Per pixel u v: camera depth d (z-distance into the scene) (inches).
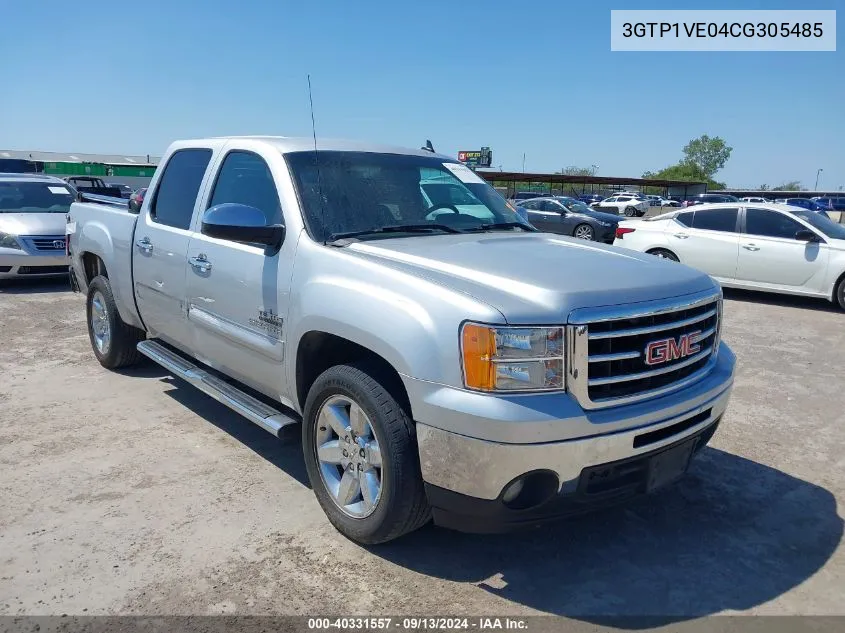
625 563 130.1
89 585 119.5
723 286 442.3
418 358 111.5
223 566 125.6
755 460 179.2
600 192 2896.2
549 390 108.3
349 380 124.8
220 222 136.9
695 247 448.8
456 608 115.4
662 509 151.6
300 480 160.9
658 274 127.9
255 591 118.6
